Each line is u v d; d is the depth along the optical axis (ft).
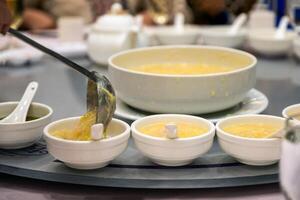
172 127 3.02
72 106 4.36
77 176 3.06
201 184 3.00
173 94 3.67
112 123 3.33
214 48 4.62
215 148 3.44
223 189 3.06
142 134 3.10
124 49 5.65
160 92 3.68
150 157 3.13
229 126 3.32
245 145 3.03
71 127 3.34
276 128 3.28
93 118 3.22
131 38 5.71
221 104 3.78
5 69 5.72
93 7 8.72
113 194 3.02
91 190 3.07
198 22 8.52
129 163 3.22
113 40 5.63
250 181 3.03
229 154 3.17
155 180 3.00
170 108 3.74
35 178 3.15
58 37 6.88
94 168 3.12
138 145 3.14
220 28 7.10
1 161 3.27
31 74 5.50
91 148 2.99
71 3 8.77
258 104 4.10
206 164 3.19
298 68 5.73
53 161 3.27
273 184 3.10
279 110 4.19
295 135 2.42
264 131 3.25
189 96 3.67
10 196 3.01
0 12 3.49
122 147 3.11
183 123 3.35
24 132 3.35
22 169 3.17
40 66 5.85
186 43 6.68
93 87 3.29
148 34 6.28
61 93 4.78
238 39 6.56
